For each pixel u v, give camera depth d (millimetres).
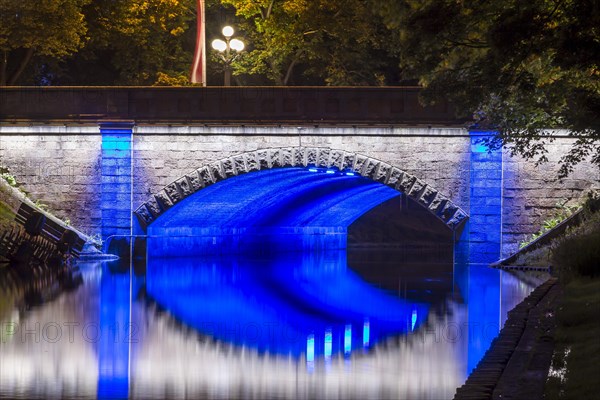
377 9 37688
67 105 61375
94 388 22141
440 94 36969
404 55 35781
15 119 61562
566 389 16812
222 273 55969
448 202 58688
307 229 88062
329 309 37656
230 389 22016
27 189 61844
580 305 26703
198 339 29641
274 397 21219
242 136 60156
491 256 58500
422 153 58938
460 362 25469
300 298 42125
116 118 60875
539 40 32156
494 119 45688
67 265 57000
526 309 28359
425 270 61406
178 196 60656
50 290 42688
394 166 59125
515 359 20141
